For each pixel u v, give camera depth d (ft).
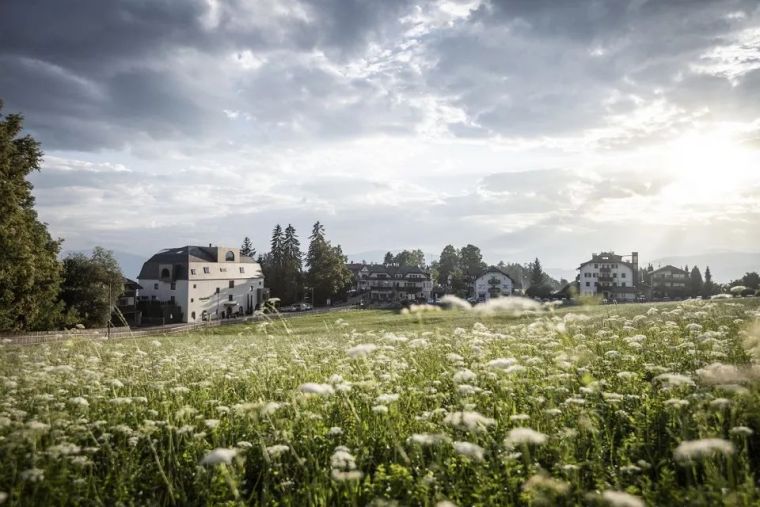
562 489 15.48
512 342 43.16
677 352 34.35
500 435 21.97
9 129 145.38
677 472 18.63
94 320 221.46
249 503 17.95
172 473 20.95
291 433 22.35
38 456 19.36
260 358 45.44
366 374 33.04
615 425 22.91
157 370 43.68
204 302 321.73
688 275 400.67
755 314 44.88
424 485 16.69
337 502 17.79
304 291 402.11
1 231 138.62
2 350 59.41
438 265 607.37
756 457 18.69
